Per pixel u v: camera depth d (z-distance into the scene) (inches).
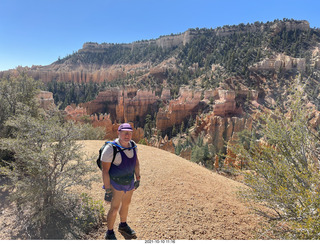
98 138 855.1
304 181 190.7
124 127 152.3
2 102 376.2
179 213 228.2
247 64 5270.7
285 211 192.1
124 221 179.6
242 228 223.1
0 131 345.4
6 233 180.9
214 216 236.2
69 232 186.1
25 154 208.7
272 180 201.5
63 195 221.3
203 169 434.6
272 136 223.6
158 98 4741.6
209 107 3887.8
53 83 6067.9
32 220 192.2
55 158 220.5
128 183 155.9
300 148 217.2
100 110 4712.1
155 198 255.3
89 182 241.8
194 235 196.7
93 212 213.0
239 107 3801.7
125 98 4426.7
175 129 3535.9
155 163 390.0
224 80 4717.0
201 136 2910.9
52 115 256.2
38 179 213.3
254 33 7381.9
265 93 4288.9
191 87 5073.8
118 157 149.9
